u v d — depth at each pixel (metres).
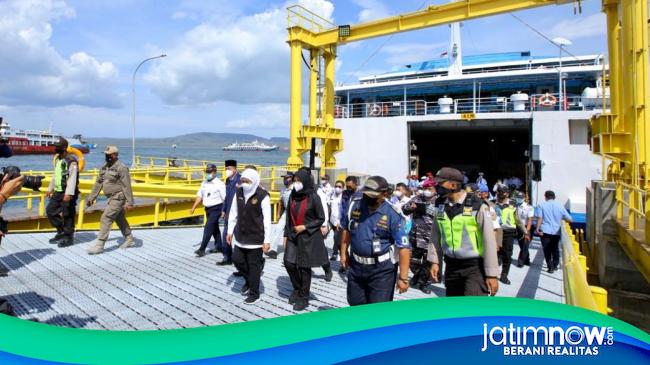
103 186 6.78
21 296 4.64
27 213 9.64
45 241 7.45
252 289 4.65
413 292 5.57
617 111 9.68
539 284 6.43
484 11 12.70
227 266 6.30
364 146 18.39
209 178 6.89
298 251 4.38
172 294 4.92
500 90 19.67
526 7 11.97
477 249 3.26
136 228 9.42
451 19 13.29
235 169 6.27
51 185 7.16
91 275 5.57
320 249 4.37
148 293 4.93
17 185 2.44
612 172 9.19
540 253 9.45
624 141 8.55
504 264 6.45
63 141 7.03
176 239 8.45
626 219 7.41
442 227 3.43
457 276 3.36
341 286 5.52
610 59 9.93
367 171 18.31
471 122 16.77
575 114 14.11
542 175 14.38
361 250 3.23
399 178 17.64
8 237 7.64
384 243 3.20
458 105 20.06
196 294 4.95
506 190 6.97
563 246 4.51
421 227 5.64
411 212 5.75
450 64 19.91
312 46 16.39
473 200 3.31
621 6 8.56
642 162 8.16
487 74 17.48
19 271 5.62
